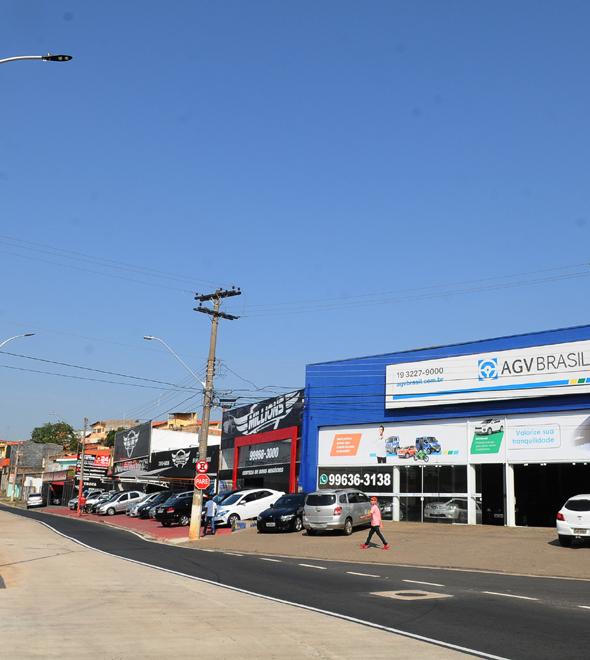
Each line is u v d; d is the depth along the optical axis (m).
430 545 25.92
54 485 98.44
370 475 36.81
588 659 8.59
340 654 8.79
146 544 30.28
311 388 39.91
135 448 76.69
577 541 25.12
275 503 34.94
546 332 31.39
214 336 34.22
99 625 10.46
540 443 31.00
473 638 9.86
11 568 19.06
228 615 11.56
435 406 34.69
